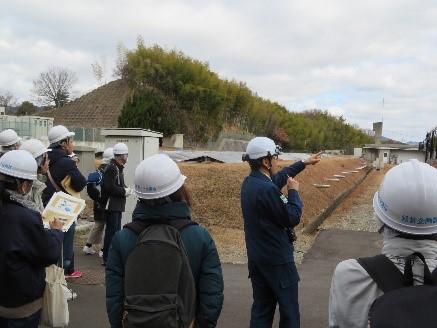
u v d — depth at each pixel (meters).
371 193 24.53
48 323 3.46
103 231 8.18
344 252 9.43
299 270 7.90
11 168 3.26
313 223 12.95
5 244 3.06
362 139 123.75
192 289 2.41
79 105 62.03
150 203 2.61
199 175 14.52
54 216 4.34
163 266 2.35
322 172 23.02
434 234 1.80
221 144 53.88
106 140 9.38
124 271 2.58
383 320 1.58
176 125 45.59
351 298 1.83
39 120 30.94
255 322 4.19
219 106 55.22
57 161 5.96
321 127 102.44
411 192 1.79
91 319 5.26
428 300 1.58
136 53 52.78
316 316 5.62
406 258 1.73
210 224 11.45
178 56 54.03
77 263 7.70
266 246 3.97
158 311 2.26
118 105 59.97
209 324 2.61
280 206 3.88
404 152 69.94
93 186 7.21
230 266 8.02
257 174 4.11
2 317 3.13
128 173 9.23
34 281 3.19
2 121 29.72
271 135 72.00
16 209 3.16
